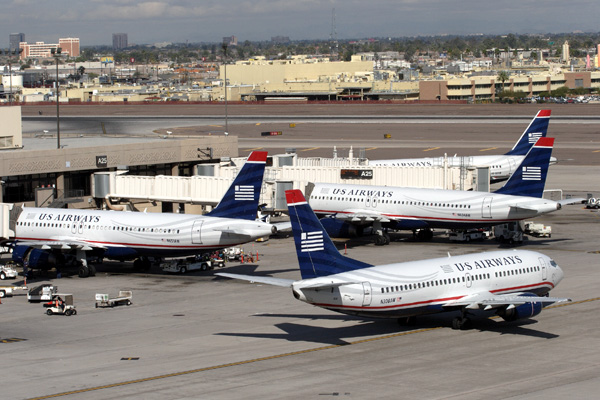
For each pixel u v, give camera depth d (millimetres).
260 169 109875
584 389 62812
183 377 67938
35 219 118938
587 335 79688
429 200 134000
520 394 61750
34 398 63219
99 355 75438
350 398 61469
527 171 129625
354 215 135500
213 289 104875
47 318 91062
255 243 140750
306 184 146375
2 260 127625
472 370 68438
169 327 85688
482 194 131500
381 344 77500
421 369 68938
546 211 127438
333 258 77625
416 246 134375
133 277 114125
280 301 97125
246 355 74375
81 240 116000
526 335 80125
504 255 87500
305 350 75750
